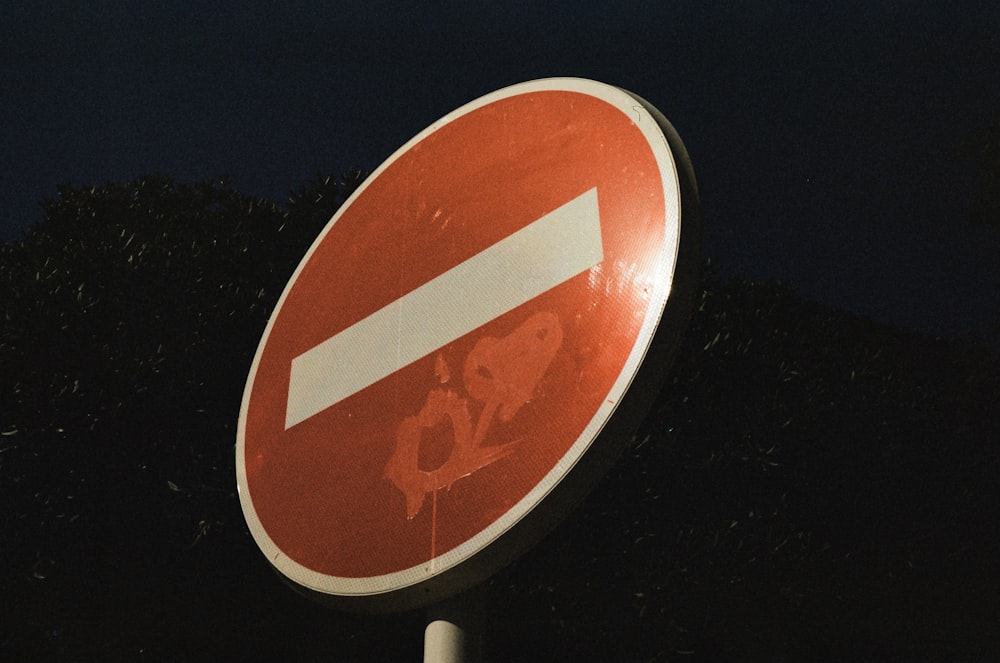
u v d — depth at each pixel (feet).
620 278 4.50
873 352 15.80
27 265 11.66
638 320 4.31
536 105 5.50
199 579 10.71
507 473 4.37
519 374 4.58
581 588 10.96
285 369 5.99
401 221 5.82
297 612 11.00
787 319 14.96
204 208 13.48
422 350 5.08
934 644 13.03
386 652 11.14
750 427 12.50
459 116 5.95
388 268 5.68
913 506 13.46
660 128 4.78
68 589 10.11
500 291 4.93
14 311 10.64
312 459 5.34
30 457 10.22
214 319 11.59
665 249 4.42
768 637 11.74
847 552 12.69
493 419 4.55
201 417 11.07
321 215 13.53
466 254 5.24
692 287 4.37
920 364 16.42
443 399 4.82
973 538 13.73
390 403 5.07
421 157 6.02
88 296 11.12
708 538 11.54
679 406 12.23
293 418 5.65
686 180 4.57
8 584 9.80
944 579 13.25
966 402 15.55
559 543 11.02
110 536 10.39
